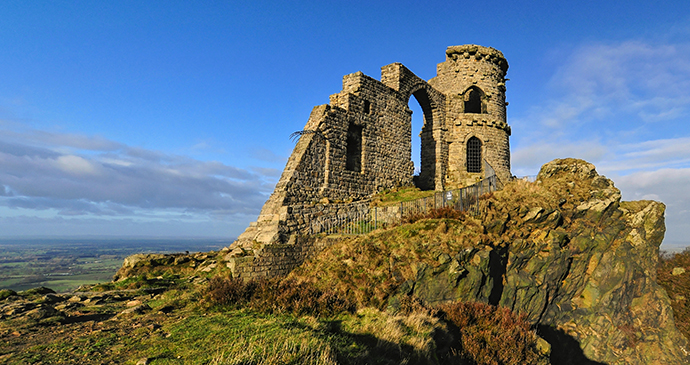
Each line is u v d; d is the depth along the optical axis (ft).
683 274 104.22
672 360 75.05
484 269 55.98
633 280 82.43
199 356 24.94
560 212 79.15
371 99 96.94
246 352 25.14
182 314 37.45
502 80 133.90
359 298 48.49
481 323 48.91
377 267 53.98
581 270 77.92
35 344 26.99
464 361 40.27
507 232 70.90
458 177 121.70
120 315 36.14
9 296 42.60
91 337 28.96
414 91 114.62
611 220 87.20
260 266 52.06
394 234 61.72
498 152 125.80
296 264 57.77
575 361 70.90
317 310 42.04
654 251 88.74
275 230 64.64
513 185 90.79
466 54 128.67
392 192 96.99
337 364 26.30
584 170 95.40
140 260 68.13
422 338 38.22
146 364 23.49
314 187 77.82
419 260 54.65
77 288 51.83
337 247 60.85
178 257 72.18
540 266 69.67
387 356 32.37
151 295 47.06
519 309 64.80
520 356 45.60
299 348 27.53
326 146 82.33
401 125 107.55
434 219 64.49
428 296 51.62
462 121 125.70
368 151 94.68
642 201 94.84
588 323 75.51
